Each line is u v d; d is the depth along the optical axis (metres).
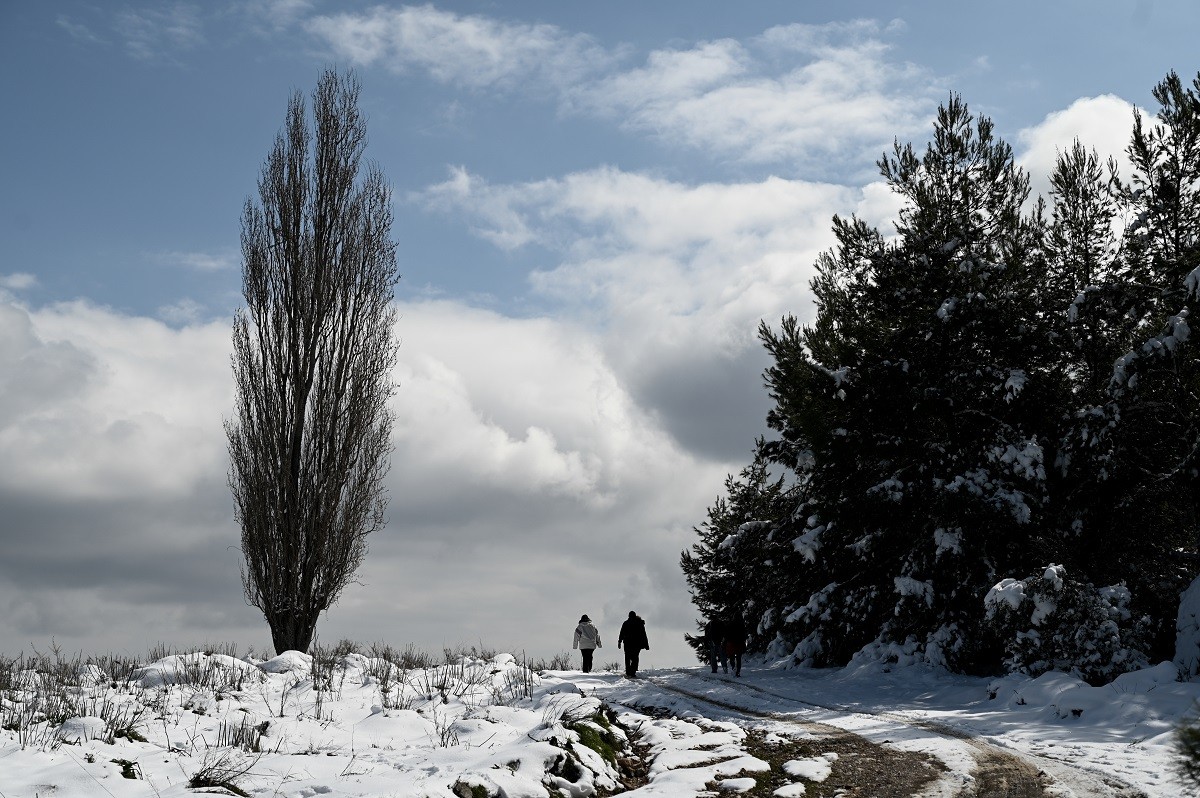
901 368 24.22
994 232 25.66
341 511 25.88
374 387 26.81
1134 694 15.23
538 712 14.88
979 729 14.32
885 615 24.81
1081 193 24.42
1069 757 11.70
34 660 17.45
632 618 24.39
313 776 9.72
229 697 14.82
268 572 25.23
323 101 28.12
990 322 23.47
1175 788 9.47
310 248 26.98
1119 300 22.12
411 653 22.25
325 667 18.73
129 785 8.82
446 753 10.77
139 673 16.28
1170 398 21.41
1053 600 18.70
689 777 10.59
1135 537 22.45
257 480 25.50
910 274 25.17
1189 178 22.42
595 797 9.93
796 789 9.98
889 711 16.62
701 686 20.89
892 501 23.64
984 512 22.23
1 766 9.12
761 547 27.62
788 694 19.45
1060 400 23.73
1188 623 18.52
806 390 25.67
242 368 26.19
